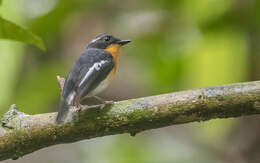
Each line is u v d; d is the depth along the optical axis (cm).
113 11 1225
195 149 1108
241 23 1077
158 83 1141
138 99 698
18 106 1075
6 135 693
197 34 1132
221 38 1092
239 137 1088
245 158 1079
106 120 693
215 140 1111
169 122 689
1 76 905
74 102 755
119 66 1280
